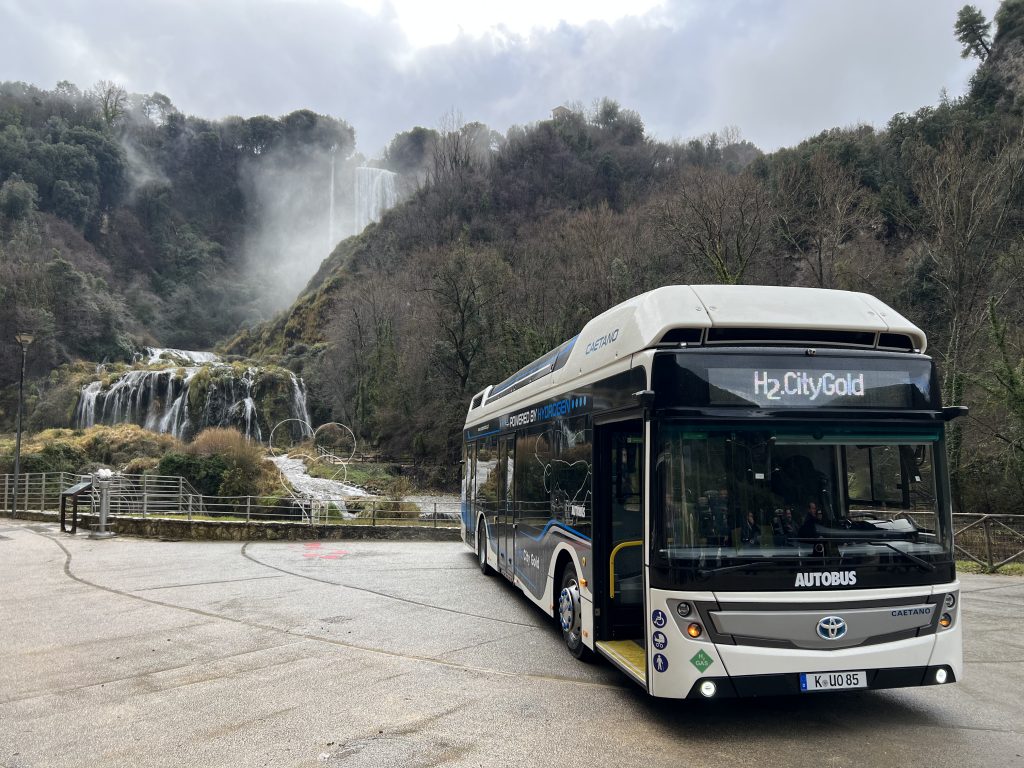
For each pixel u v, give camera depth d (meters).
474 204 86.38
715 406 5.13
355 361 64.31
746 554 4.93
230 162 177.62
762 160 53.59
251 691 6.16
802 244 35.00
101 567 14.33
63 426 62.75
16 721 5.41
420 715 5.50
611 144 96.12
